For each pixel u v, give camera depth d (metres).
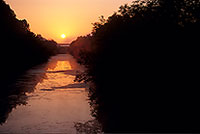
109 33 15.47
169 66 11.06
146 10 13.00
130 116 10.91
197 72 10.48
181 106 10.59
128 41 13.35
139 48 12.43
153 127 9.38
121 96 13.84
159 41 11.47
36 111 13.01
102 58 16.23
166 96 11.16
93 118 11.42
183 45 10.81
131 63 13.10
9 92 18.77
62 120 11.20
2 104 14.71
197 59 10.53
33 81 25.14
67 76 29.88
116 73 14.79
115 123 10.29
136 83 12.91
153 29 11.80
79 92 18.83
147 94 12.05
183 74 10.72
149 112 10.98
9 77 28.16
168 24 11.44
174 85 10.95
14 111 13.00
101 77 16.89
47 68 42.12
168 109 10.83
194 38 10.75
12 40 35.06
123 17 15.19
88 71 18.14
